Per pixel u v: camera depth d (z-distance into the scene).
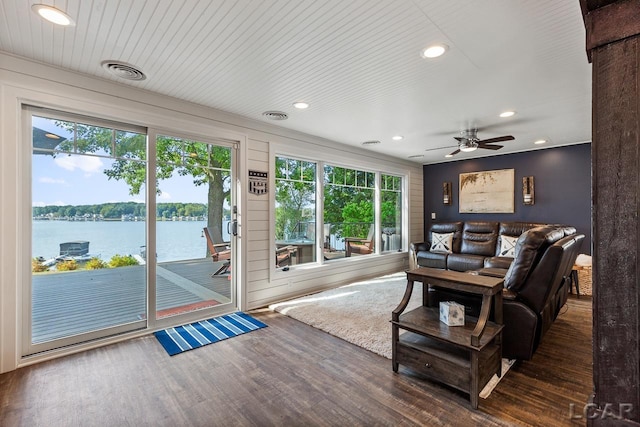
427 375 2.08
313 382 2.14
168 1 1.68
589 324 3.18
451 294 2.57
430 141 4.88
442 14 1.78
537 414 1.79
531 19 1.81
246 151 3.73
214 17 1.83
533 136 4.57
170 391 2.04
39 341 2.50
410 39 2.04
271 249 3.99
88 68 2.51
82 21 1.87
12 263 2.32
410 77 2.62
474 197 6.20
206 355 2.55
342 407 1.87
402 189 6.55
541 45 2.09
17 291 2.34
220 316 3.48
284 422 1.75
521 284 2.34
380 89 2.88
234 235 3.68
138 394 2.01
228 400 1.95
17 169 2.33
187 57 2.30
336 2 1.68
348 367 2.34
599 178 1.04
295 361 2.44
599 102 1.04
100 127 2.81
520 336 2.31
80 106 2.59
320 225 4.75
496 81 2.68
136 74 2.61
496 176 5.90
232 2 1.69
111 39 2.08
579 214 4.98
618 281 1.01
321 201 4.76
